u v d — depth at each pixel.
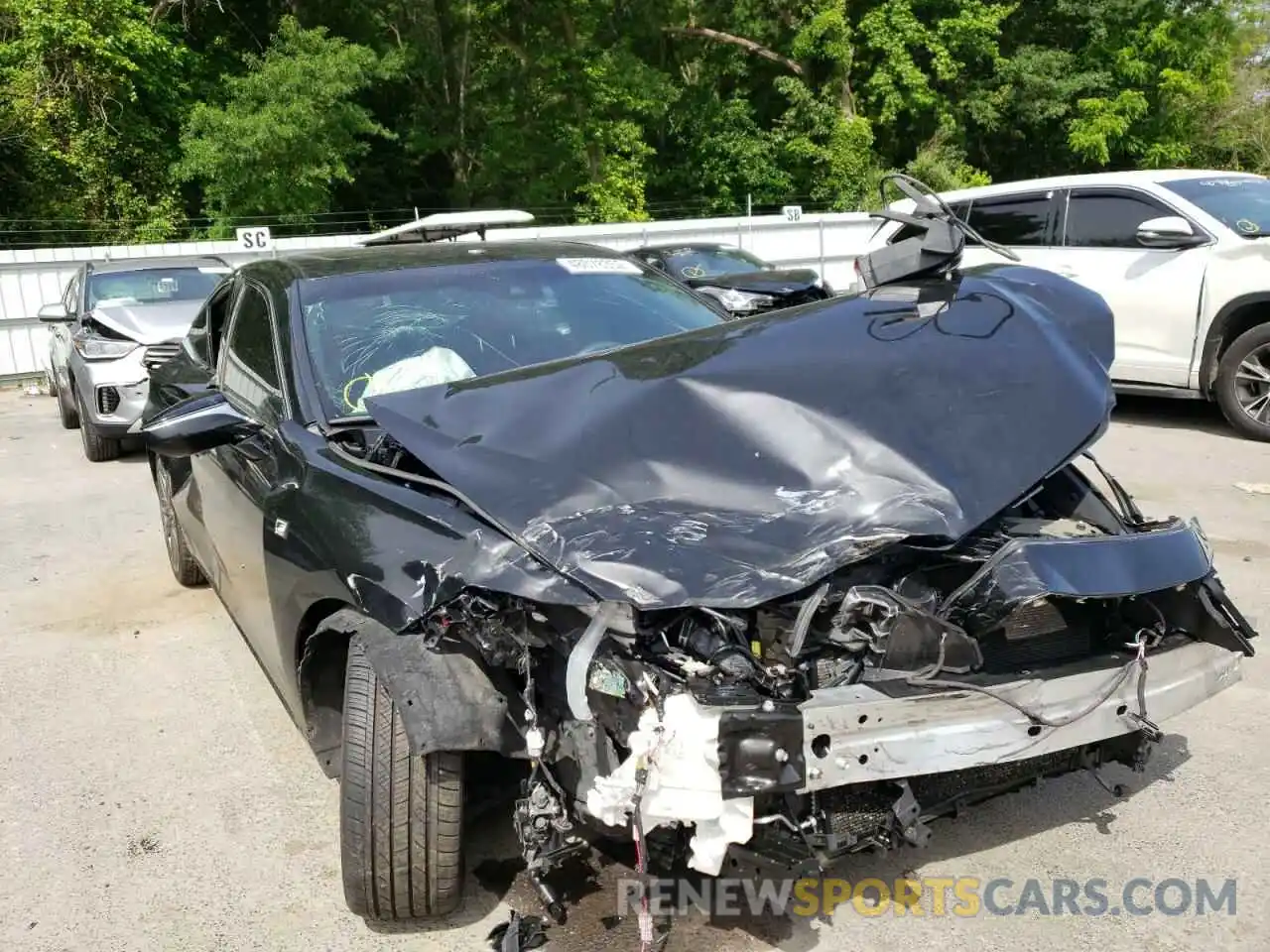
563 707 2.47
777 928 2.78
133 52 21.70
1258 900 2.83
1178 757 3.60
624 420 2.77
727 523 2.48
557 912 2.63
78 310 9.89
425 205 27.97
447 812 2.62
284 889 3.09
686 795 2.21
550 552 2.42
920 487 2.56
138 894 3.08
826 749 2.27
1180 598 2.80
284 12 25.91
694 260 13.15
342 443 3.27
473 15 26.03
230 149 20.83
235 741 4.05
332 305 3.86
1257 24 33.53
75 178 21.20
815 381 2.87
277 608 3.20
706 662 2.32
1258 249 7.81
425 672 2.50
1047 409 2.87
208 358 4.80
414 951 2.76
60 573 6.23
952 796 2.59
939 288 3.37
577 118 26.75
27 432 11.20
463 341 3.78
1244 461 7.47
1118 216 8.65
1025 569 2.50
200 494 4.41
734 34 30.62
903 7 28.66
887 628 2.38
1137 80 29.52
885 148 30.66
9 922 2.96
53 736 4.13
